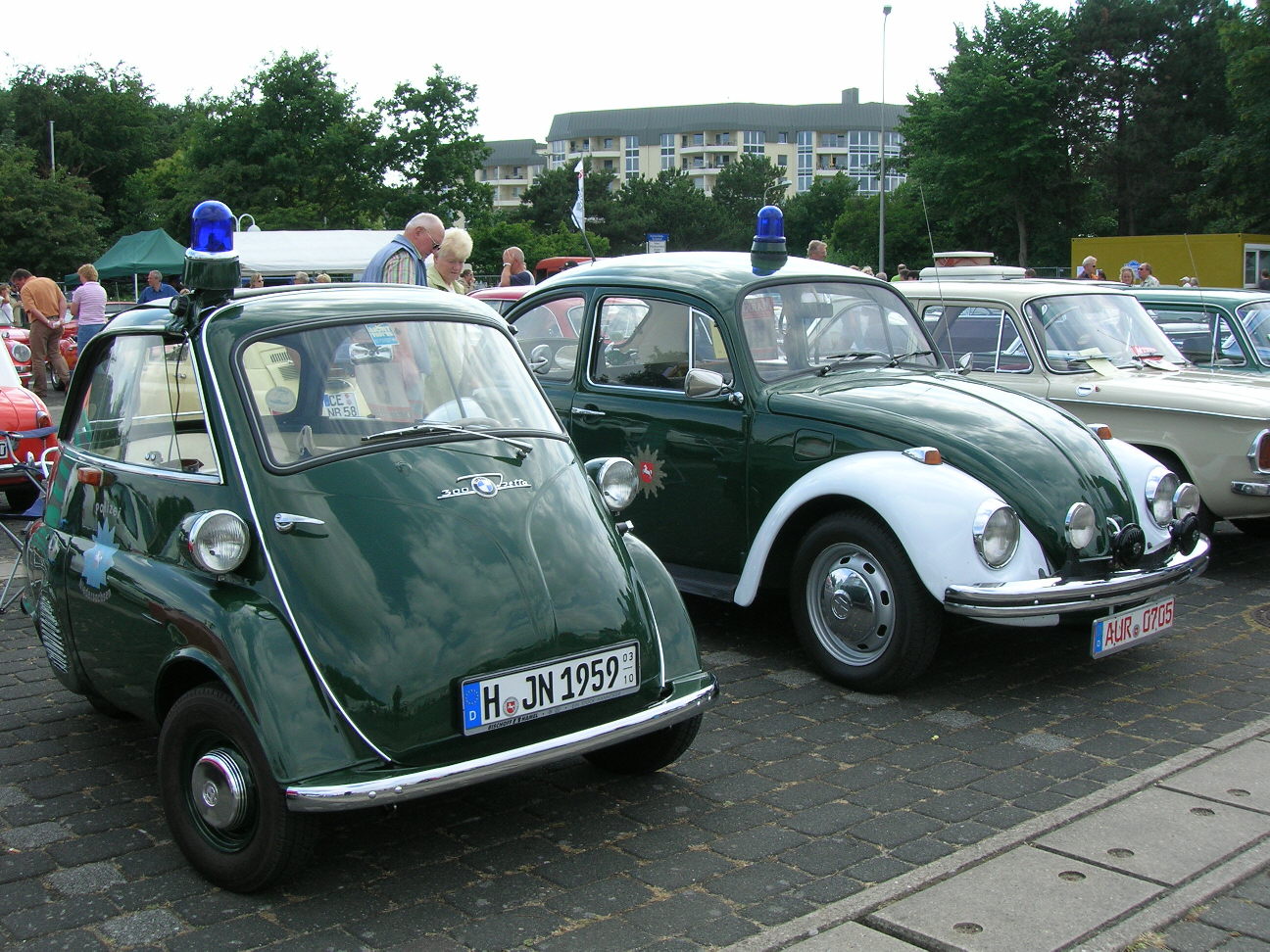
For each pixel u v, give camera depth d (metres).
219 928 3.40
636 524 6.48
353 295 4.38
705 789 4.40
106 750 4.80
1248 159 40.34
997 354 8.35
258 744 3.42
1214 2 58.84
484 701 3.61
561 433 4.42
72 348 21.28
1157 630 5.58
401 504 3.80
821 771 4.58
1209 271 26.58
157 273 21.45
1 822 4.13
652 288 6.52
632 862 3.81
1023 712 5.25
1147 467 5.76
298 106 45.66
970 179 46.62
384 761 3.47
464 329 4.46
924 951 3.20
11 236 44.94
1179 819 4.04
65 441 4.92
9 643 6.34
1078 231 50.19
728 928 3.38
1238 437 7.48
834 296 6.60
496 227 58.16
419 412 4.13
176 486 4.00
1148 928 3.32
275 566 3.63
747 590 5.86
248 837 3.53
